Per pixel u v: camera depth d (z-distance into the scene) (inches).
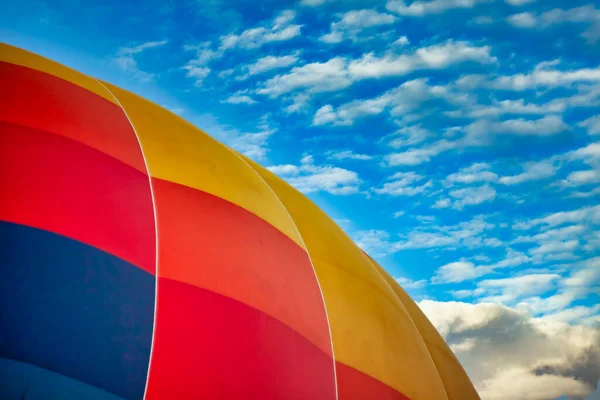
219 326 508.1
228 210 601.6
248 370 507.8
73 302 437.4
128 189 530.6
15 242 437.7
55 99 565.6
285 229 669.3
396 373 661.9
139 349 454.0
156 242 514.9
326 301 637.3
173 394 454.9
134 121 619.8
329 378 577.6
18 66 589.6
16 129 503.8
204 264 533.6
